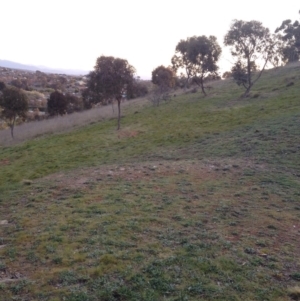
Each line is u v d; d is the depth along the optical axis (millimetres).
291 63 50219
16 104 31797
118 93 27375
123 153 20625
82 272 6520
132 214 9570
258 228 8844
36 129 33844
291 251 7688
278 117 23281
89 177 14117
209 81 52594
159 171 14492
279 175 13547
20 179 17109
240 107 29125
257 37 34281
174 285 6113
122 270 6543
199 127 24797
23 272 6684
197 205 10383
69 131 29766
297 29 55094
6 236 8516
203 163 15680
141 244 7715
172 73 49406
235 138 20250
